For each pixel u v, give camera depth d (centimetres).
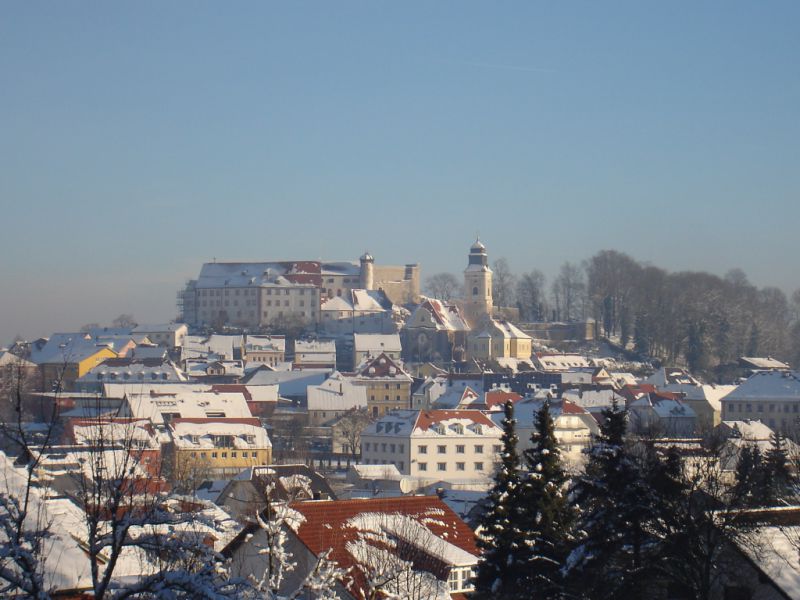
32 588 4697
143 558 6719
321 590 5753
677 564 8438
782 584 8169
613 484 8488
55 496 7494
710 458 11506
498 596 8831
